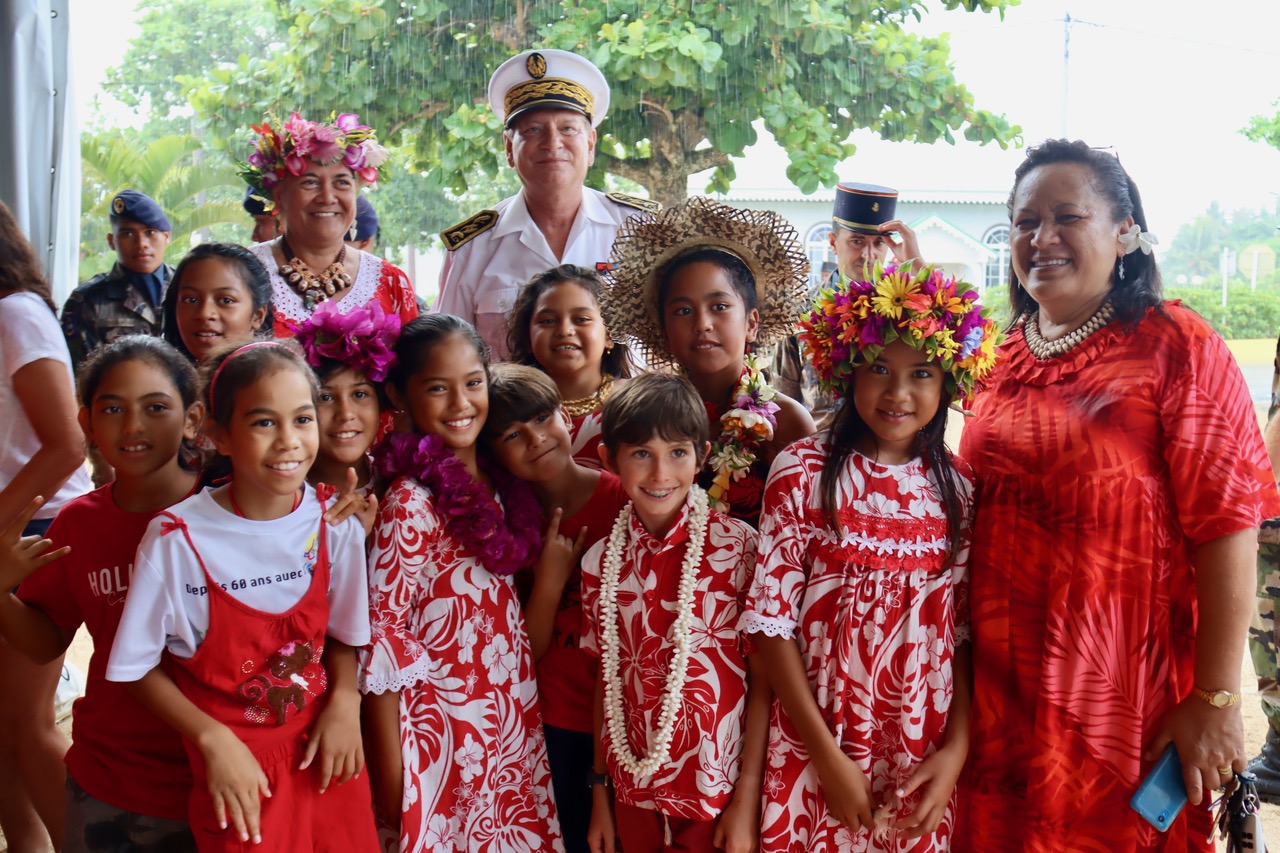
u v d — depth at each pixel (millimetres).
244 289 2949
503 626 2406
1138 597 2170
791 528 2271
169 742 2215
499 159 5938
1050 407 2270
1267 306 5508
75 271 4922
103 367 2244
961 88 5562
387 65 5777
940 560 2262
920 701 2221
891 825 2197
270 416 2068
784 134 5441
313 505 2242
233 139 6121
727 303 2592
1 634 2494
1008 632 2270
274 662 2127
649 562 2361
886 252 3945
